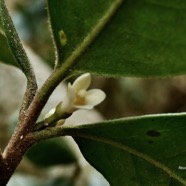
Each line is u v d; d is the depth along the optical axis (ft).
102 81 2.51
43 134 0.49
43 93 0.48
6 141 1.37
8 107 1.39
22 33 2.24
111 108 2.54
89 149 0.51
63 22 0.48
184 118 0.48
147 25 0.46
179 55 0.46
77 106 0.49
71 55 0.48
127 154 0.52
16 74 1.46
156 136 0.50
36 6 2.26
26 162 1.11
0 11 0.51
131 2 0.45
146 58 0.47
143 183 0.54
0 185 0.49
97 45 0.48
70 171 1.05
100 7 0.46
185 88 2.55
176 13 0.45
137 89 2.54
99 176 1.08
